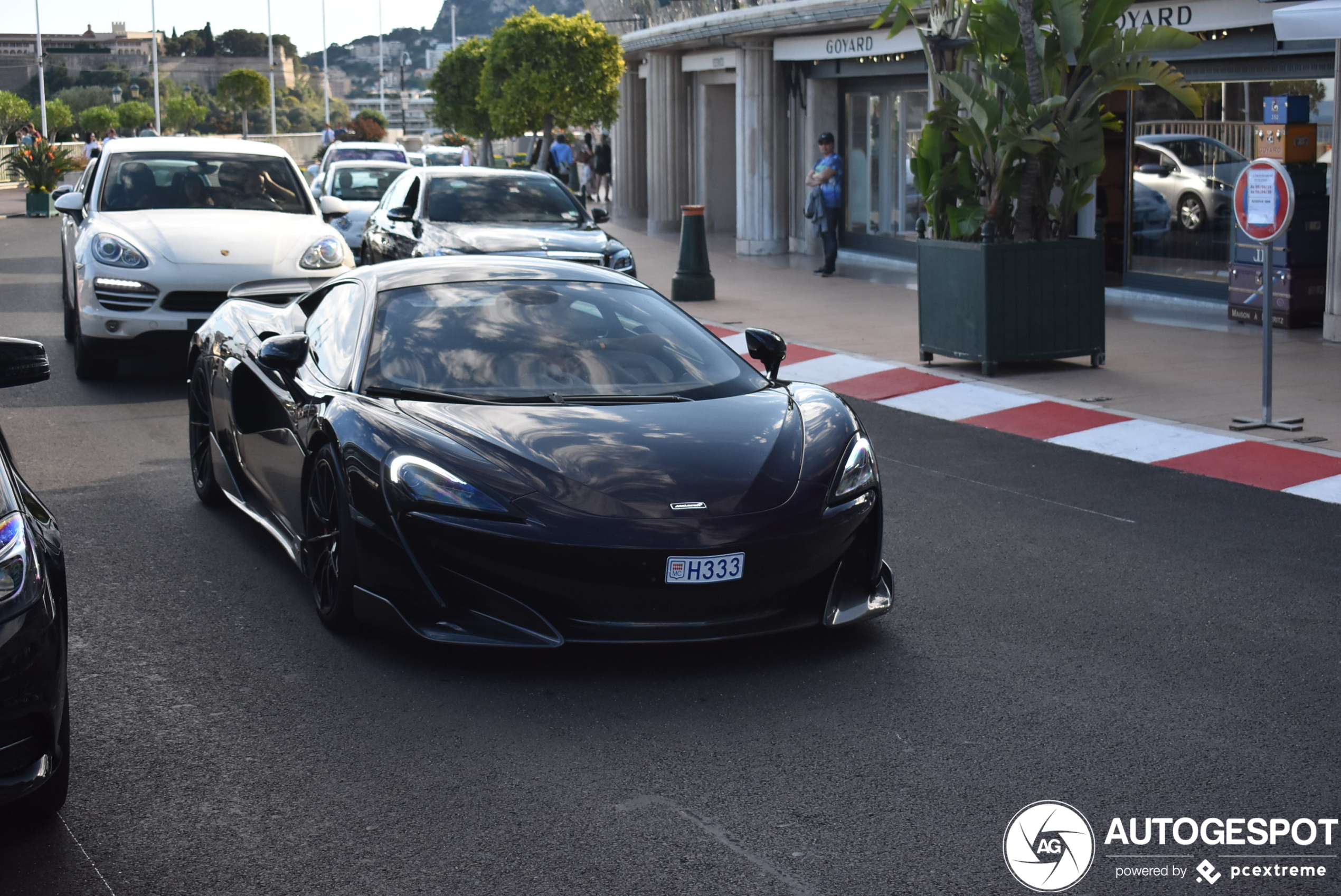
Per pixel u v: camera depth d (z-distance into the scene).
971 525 6.34
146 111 72.94
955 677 4.38
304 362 5.39
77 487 6.89
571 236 12.23
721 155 24.06
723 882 3.08
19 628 2.98
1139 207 14.54
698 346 5.41
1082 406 9.04
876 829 3.35
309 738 3.87
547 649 4.33
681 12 22.53
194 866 3.15
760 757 3.76
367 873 3.12
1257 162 8.20
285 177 11.05
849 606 4.61
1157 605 5.16
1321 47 11.86
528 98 26.00
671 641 4.24
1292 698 4.23
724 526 4.22
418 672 4.38
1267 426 8.25
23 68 162.50
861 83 18.83
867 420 8.89
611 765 3.71
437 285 5.50
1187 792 3.57
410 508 4.25
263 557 5.69
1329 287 11.45
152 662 4.48
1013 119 9.89
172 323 9.46
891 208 18.62
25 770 3.05
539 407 4.75
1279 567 5.67
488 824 3.36
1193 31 12.94
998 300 10.02
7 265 19.11
